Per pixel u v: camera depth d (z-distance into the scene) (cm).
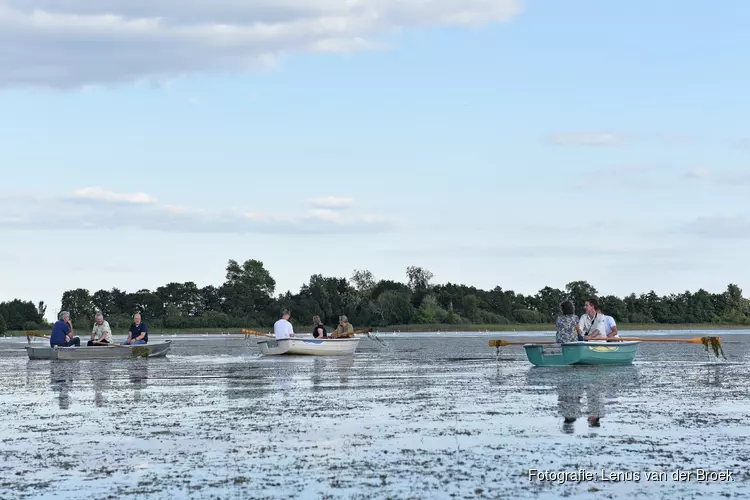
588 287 13575
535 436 1297
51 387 2141
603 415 1512
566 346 2706
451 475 1041
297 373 2561
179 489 984
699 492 960
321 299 12738
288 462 1119
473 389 1984
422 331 11331
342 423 1435
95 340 3522
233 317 12888
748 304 14162
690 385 2062
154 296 13750
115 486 1002
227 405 1698
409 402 1723
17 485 1013
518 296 14275
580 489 975
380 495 952
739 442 1242
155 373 2598
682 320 13588
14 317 11325
